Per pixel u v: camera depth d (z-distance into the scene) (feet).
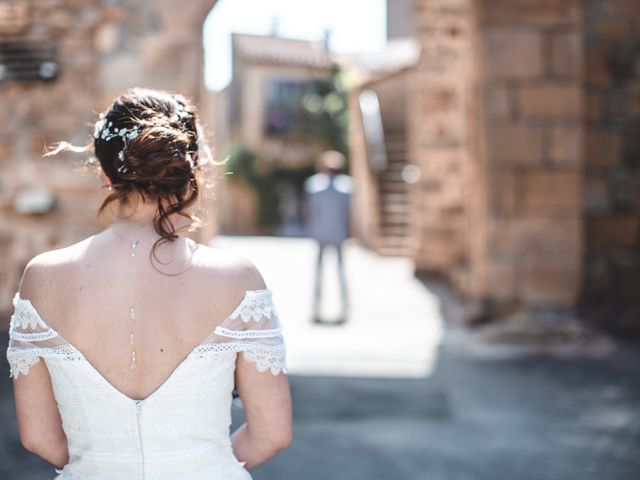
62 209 21.49
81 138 21.21
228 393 4.21
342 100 70.59
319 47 81.71
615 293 23.53
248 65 74.64
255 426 4.30
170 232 4.25
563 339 21.12
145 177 4.23
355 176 52.08
